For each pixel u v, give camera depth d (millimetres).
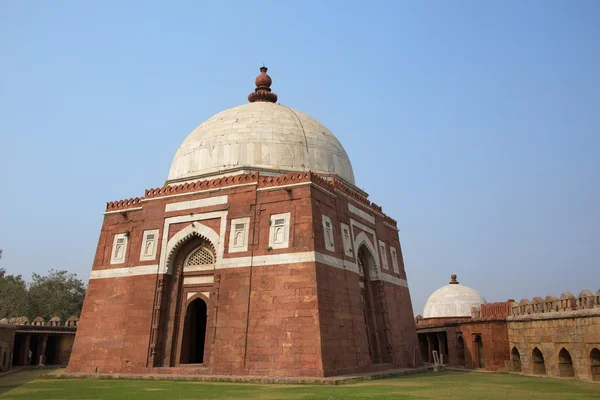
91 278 14969
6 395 8453
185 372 12242
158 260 14031
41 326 20141
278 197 12930
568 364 12477
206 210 13852
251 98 19578
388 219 17703
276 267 12227
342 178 16781
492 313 17375
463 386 9688
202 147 16422
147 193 15062
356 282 13766
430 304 26875
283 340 11438
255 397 7652
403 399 7230
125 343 13469
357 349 12594
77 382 11289
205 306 16297
